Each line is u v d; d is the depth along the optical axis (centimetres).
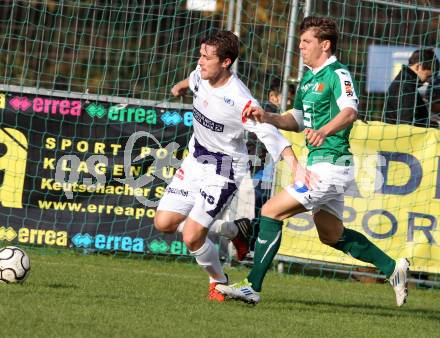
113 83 4894
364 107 4072
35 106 3198
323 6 4422
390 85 3331
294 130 2286
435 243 3119
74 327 1745
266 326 1945
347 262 3169
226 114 2208
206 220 2261
